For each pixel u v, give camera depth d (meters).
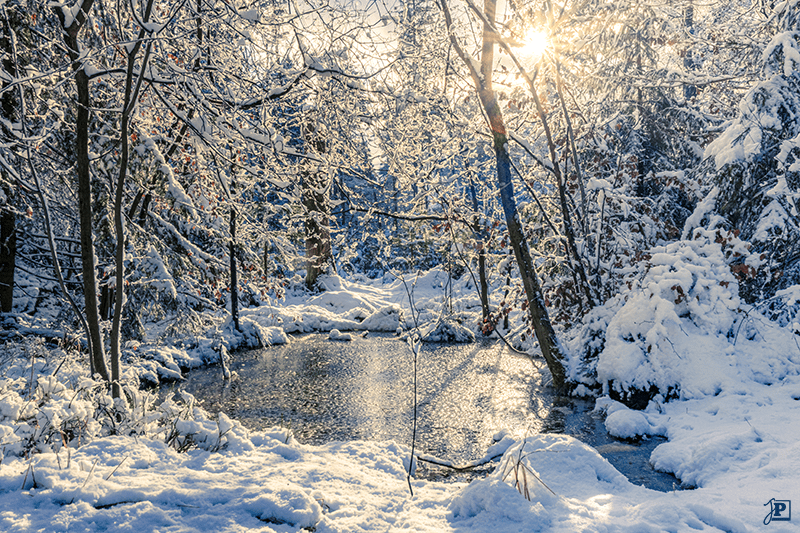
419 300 20.11
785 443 4.95
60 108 7.53
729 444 5.09
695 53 14.19
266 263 15.73
